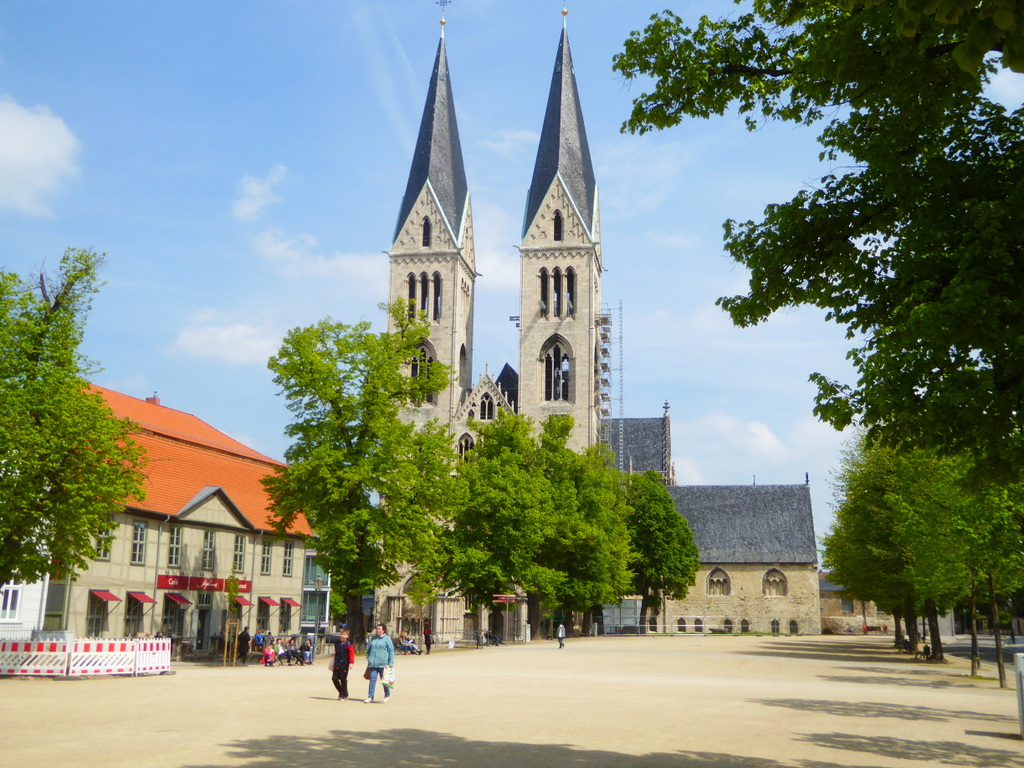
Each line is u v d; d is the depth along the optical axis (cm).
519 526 6912
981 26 691
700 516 13550
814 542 13025
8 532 3478
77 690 2931
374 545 5322
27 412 3531
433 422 5769
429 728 2095
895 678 4488
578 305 11544
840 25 1514
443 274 11781
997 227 1378
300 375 5012
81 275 3788
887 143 1539
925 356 1433
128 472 3791
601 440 12512
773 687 3681
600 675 4078
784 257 1673
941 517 4209
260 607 6325
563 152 11925
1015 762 1867
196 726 2062
